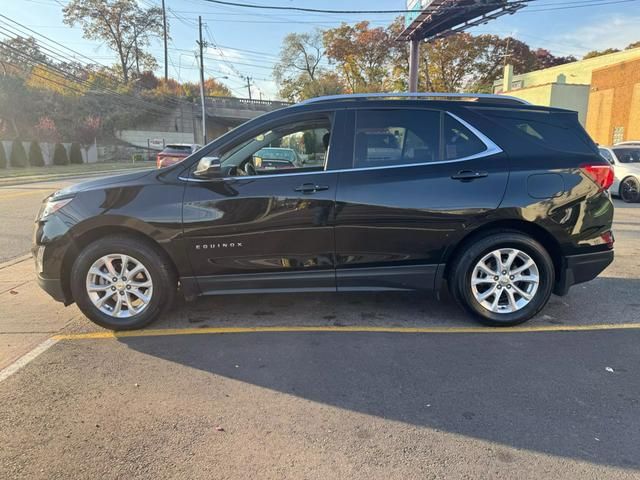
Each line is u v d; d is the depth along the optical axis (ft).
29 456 8.09
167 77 211.20
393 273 13.38
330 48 189.26
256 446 8.39
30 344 12.64
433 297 16.37
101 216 12.72
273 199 12.76
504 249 13.30
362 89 184.75
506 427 8.94
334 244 13.05
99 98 169.27
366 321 14.28
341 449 8.32
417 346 12.50
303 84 211.20
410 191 12.84
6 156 105.09
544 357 11.82
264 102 220.64
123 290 13.29
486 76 181.16
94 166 118.93
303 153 13.94
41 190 52.54
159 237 12.83
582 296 16.39
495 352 12.12
